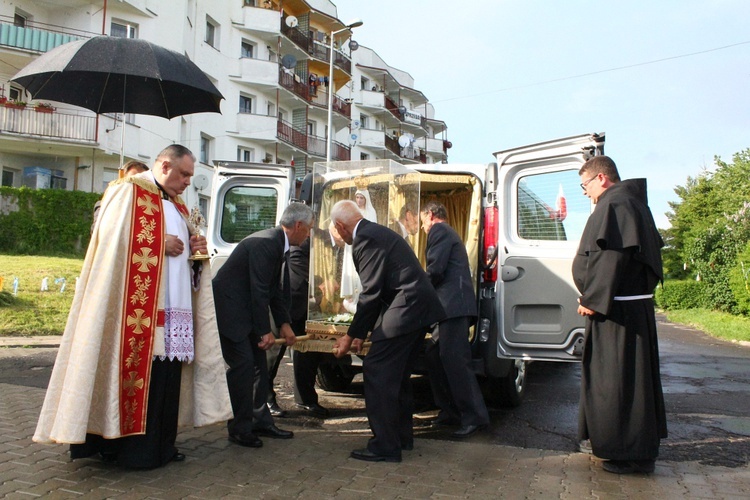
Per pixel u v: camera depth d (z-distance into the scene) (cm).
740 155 2973
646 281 407
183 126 2817
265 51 3572
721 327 1528
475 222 562
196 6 2939
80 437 338
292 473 384
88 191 2362
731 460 438
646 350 401
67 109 2272
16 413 495
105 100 496
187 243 406
